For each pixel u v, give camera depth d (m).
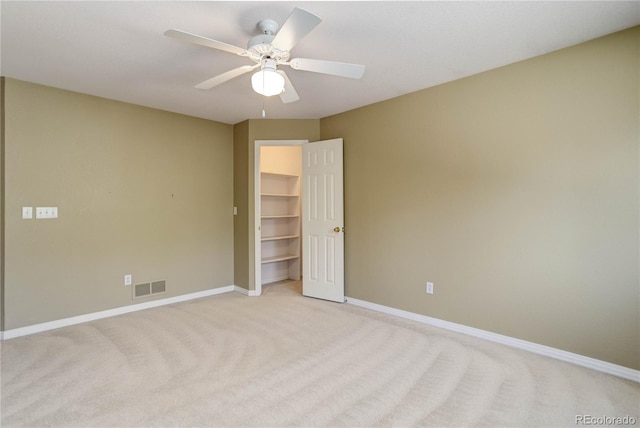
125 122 3.62
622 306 2.27
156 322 3.31
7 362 2.46
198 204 4.24
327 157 4.01
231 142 4.59
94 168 3.41
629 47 2.21
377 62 2.67
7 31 2.19
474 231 2.93
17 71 2.81
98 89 3.23
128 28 2.17
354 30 2.19
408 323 3.27
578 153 2.41
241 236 4.47
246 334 3.00
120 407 1.92
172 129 3.99
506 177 2.75
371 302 3.73
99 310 3.44
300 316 3.49
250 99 3.53
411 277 3.38
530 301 2.65
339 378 2.24
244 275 4.43
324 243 4.07
